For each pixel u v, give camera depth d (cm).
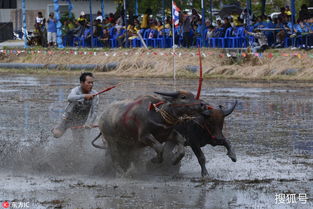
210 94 3938
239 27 5378
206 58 5250
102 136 2017
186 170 2016
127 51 5766
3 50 6788
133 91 4138
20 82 5041
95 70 5775
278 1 8588
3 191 1736
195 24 5891
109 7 9944
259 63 5016
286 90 4112
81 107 2102
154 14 7769
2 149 2289
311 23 5053
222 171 1978
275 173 1939
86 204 1587
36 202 1611
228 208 1551
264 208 1548
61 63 6131
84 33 6781
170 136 1842
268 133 2641
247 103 3534
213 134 1856
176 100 1770
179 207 1559
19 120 3059
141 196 1667
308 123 2878
